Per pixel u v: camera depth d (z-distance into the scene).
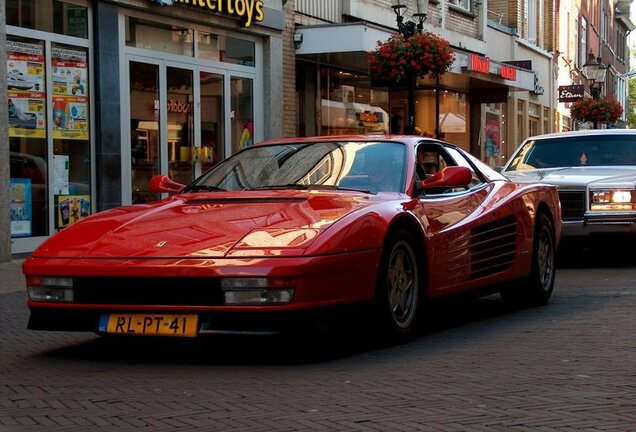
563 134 13.95
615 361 6.09
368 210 6.46
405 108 24.66
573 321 7.87
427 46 17.47
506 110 33.41
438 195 7.48
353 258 6.14
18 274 11.58
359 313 6.24
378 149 7.48
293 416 4.70
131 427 4.54
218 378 5.71
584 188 12.30
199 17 16.53
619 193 12.18
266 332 5.80
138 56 15.41
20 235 13.21
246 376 5.76
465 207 7.72
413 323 6.88
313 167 7.39
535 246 8.77
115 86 14.77
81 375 5.88
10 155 13.02
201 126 17.03
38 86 13.48
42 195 13.56
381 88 23.47
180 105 16.48
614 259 13.62
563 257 13.98
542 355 6.34
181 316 5.92
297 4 19.69
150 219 6.55
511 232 8.30
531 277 8.71
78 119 14.23
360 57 19.77
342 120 21.62
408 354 6.46
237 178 7.46
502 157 33.00
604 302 9.02
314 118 20.52
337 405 4.94
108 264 6.03
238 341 7.06
